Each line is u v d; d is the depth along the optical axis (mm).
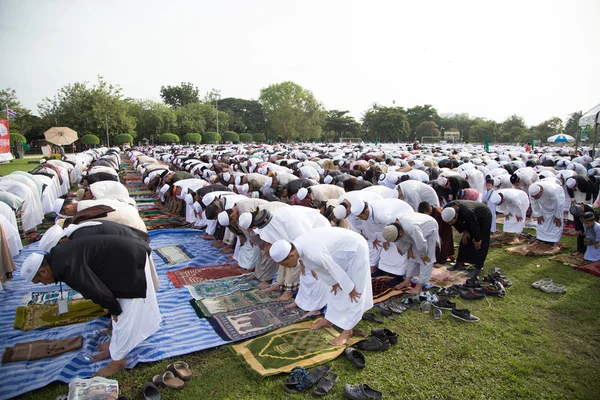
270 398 3156
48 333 4105
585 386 3273
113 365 3463
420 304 4746
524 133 69750
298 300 4641
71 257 3166
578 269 5871
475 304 4805
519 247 6988
